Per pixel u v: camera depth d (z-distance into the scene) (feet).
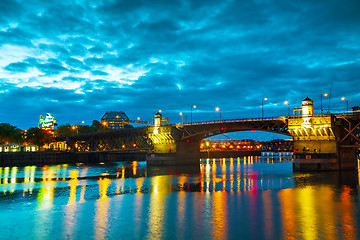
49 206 138.82
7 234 99.25
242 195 164.55
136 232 100.27
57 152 536.83
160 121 451.94
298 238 93.40
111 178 259.19
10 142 604.90
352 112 287.48
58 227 106.11
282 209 130.21
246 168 378.53
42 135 595.06
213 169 361.71
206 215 120.88
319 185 200.23
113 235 97.60
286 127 341.62
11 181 237.25
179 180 239.91
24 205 141.18
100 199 155.53
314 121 287.69
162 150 446.60
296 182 216.33
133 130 517.14
